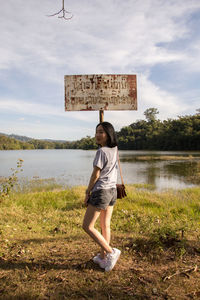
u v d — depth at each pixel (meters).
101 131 2.44
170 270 2.51
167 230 3.28
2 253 3.04
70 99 5.50
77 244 3.33
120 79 5.53
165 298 2.04
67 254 2.96
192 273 2.46
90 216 2.37
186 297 2.05
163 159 37.03
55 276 2.42
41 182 15.10
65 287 2.22
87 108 5.51
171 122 102.50
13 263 2.74
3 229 4.12
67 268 2.59
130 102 5.55
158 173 19.20
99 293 2.13
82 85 5.49
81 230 4.21
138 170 21.45
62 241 3.50
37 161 38.56
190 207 6.59
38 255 2.96
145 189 11.72
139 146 105.38
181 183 14.24
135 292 2.14
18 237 3.73
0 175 19.27
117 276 2.41
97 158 2.31
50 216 5.33
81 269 2.55
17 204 6.61
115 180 2.48
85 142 155.12
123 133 122.88
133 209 6.00
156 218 5.04
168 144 86.88
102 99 5.51
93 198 2.34
